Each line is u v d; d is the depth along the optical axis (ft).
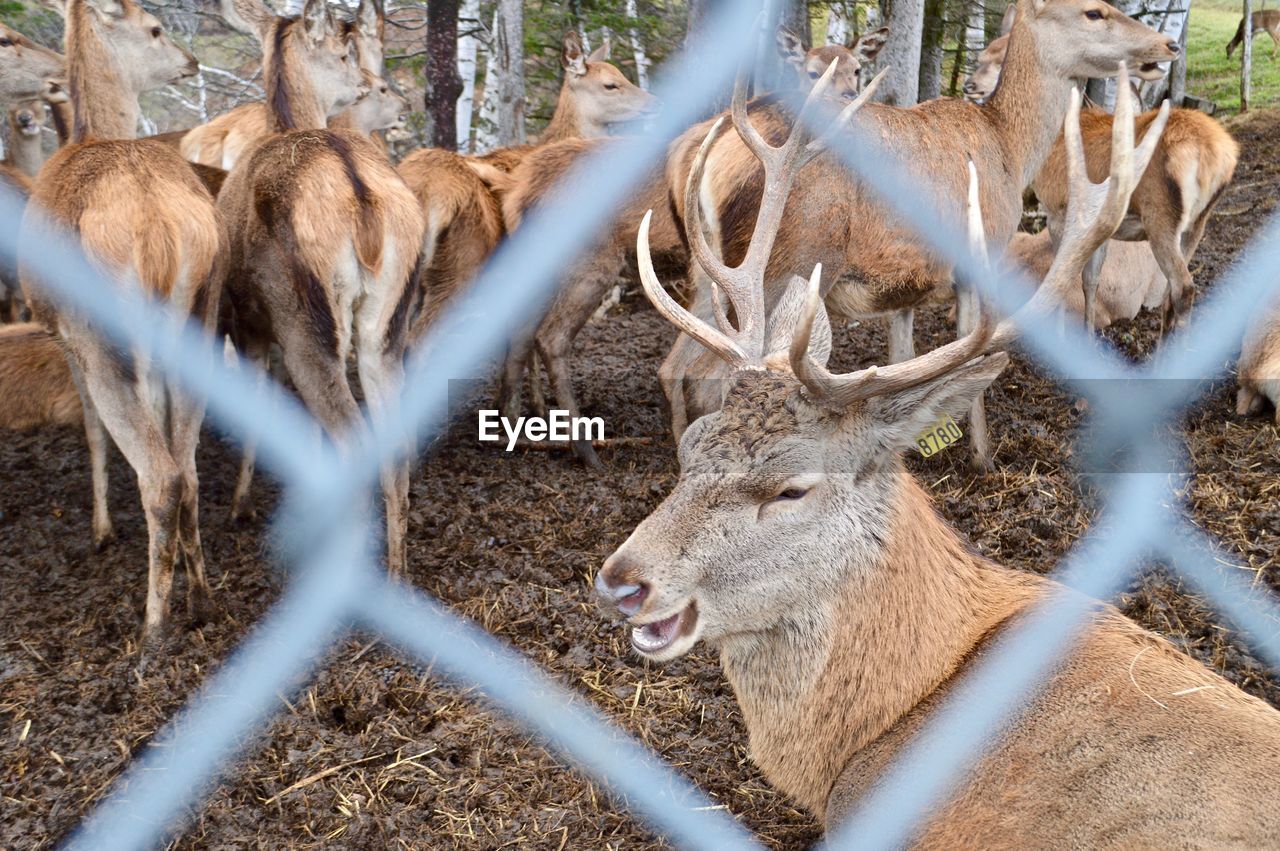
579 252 19.72
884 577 8.93
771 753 9.43
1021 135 17.98
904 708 8.97
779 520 8.77
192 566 14.53
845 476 8.80
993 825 7.95
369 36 28.91
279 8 44.45
